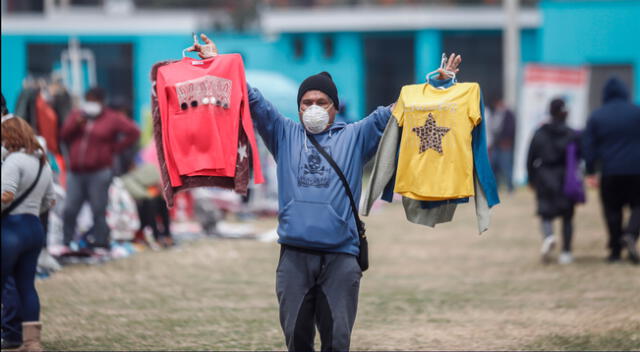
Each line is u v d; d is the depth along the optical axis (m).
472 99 16.05
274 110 15.98
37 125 30.22
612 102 32.44
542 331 22.12
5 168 18.86
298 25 84.19
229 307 25.08
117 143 33.44
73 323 22.97
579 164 32.88
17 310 20.22
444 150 15.95
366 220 48.50
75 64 55.72
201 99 16.08
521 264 33.06
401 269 32.00
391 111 16.12
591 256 35.00
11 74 79.31
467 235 41.78
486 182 16.19
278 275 15.52
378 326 22.78
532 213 50.25
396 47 86.94
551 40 78.19
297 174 15.36
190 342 21.00
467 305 25.42
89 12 84.88
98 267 31.70
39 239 19.45
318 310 15.38
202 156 16.14
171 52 83.06
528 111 66.25
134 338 21.39
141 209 36.44
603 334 21.70
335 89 15.73
